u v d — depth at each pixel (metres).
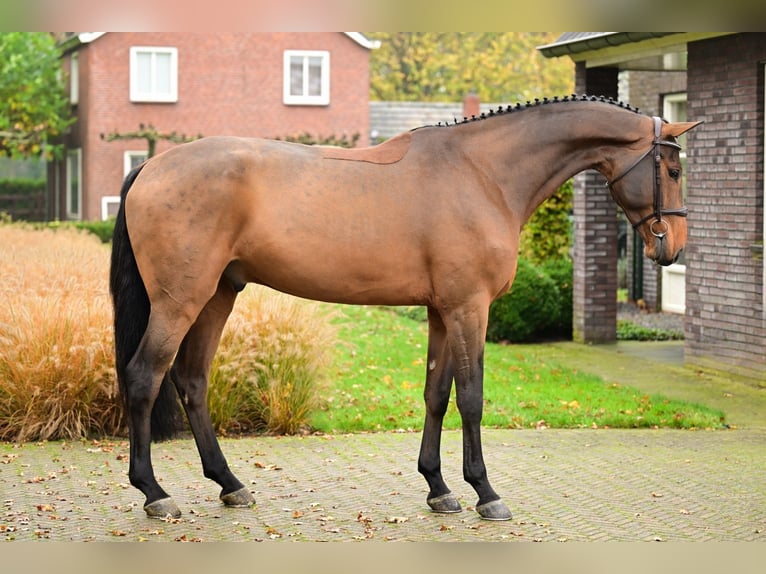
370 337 13.59
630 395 9.82
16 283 9.59
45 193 38.34
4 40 30.81
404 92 42.94
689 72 11.43
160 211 5.50
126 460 7.17
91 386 7.93
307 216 5.56
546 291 13.90
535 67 41.47
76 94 31.97
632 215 5.95
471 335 5.69
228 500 5.98
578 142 5.88
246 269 5.71
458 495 6.35
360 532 5.51
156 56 29.98
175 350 5.57
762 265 10.41
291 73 30.69
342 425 8.41
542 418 8.77
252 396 8.42
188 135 29.64
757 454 7.55
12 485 6.43
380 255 5.61
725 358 11.00
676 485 6.61
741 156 10.70
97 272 11.12
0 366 7.96
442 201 5.66
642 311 16.86
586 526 5.66
